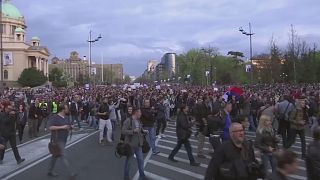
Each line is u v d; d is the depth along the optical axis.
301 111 14.28
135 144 11.38
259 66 98.31
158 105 23.56
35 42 172.75
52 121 12.42
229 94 25.52
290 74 78.19
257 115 24.88
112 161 15.16
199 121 15.78
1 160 14.96
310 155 7.24
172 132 25.47
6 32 163.62
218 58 129.75
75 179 11.93
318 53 92.81
